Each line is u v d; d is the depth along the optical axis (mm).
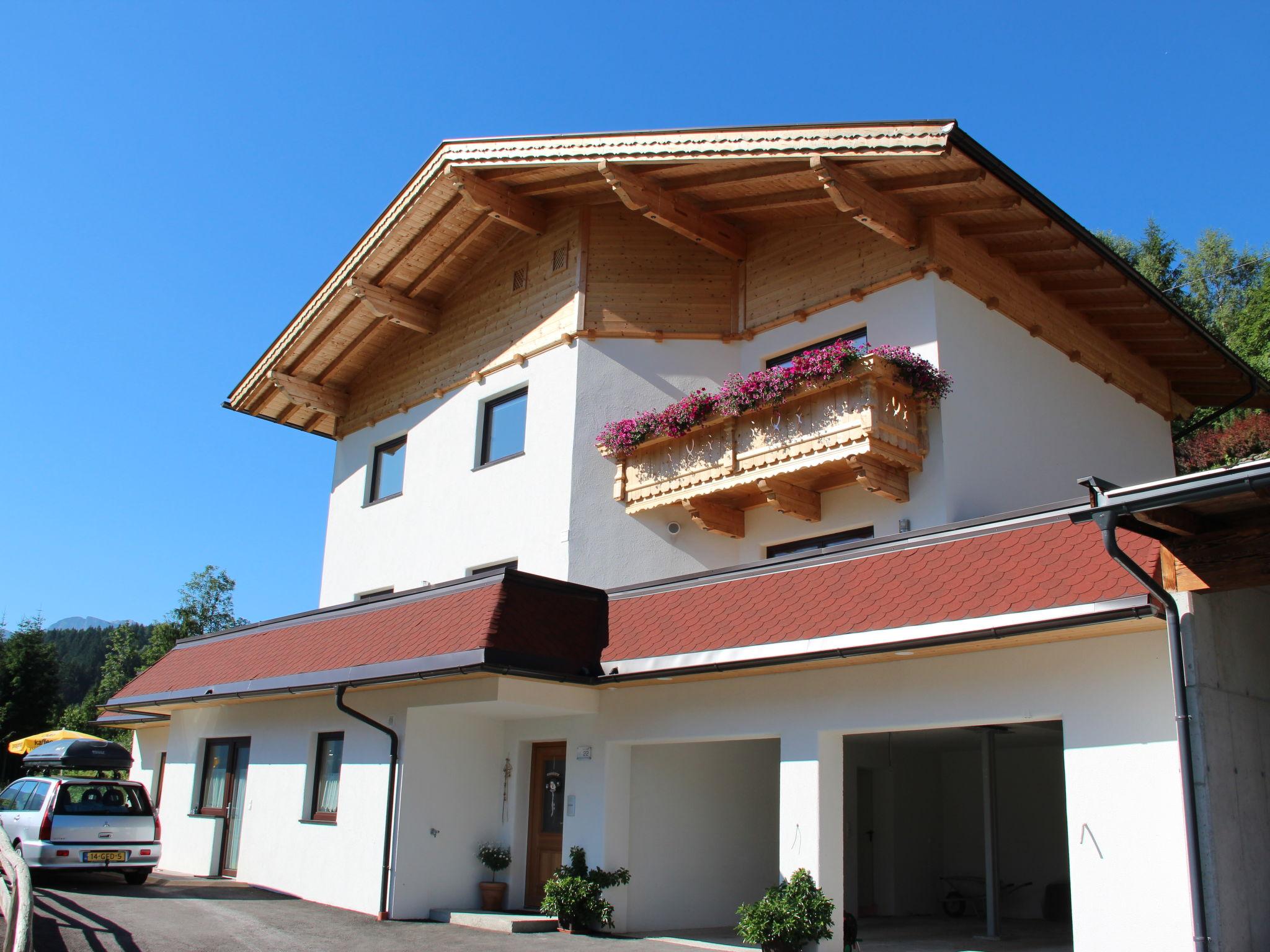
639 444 15820
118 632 47156
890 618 9930
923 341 14078
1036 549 9484
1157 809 8516
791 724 11266
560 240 17719
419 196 17547
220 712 18875
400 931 12359
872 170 13531
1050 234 14617
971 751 17609
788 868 10914
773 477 14336
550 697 13016
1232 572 8211
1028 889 16578
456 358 19281
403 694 14219
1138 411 17984
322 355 21328
